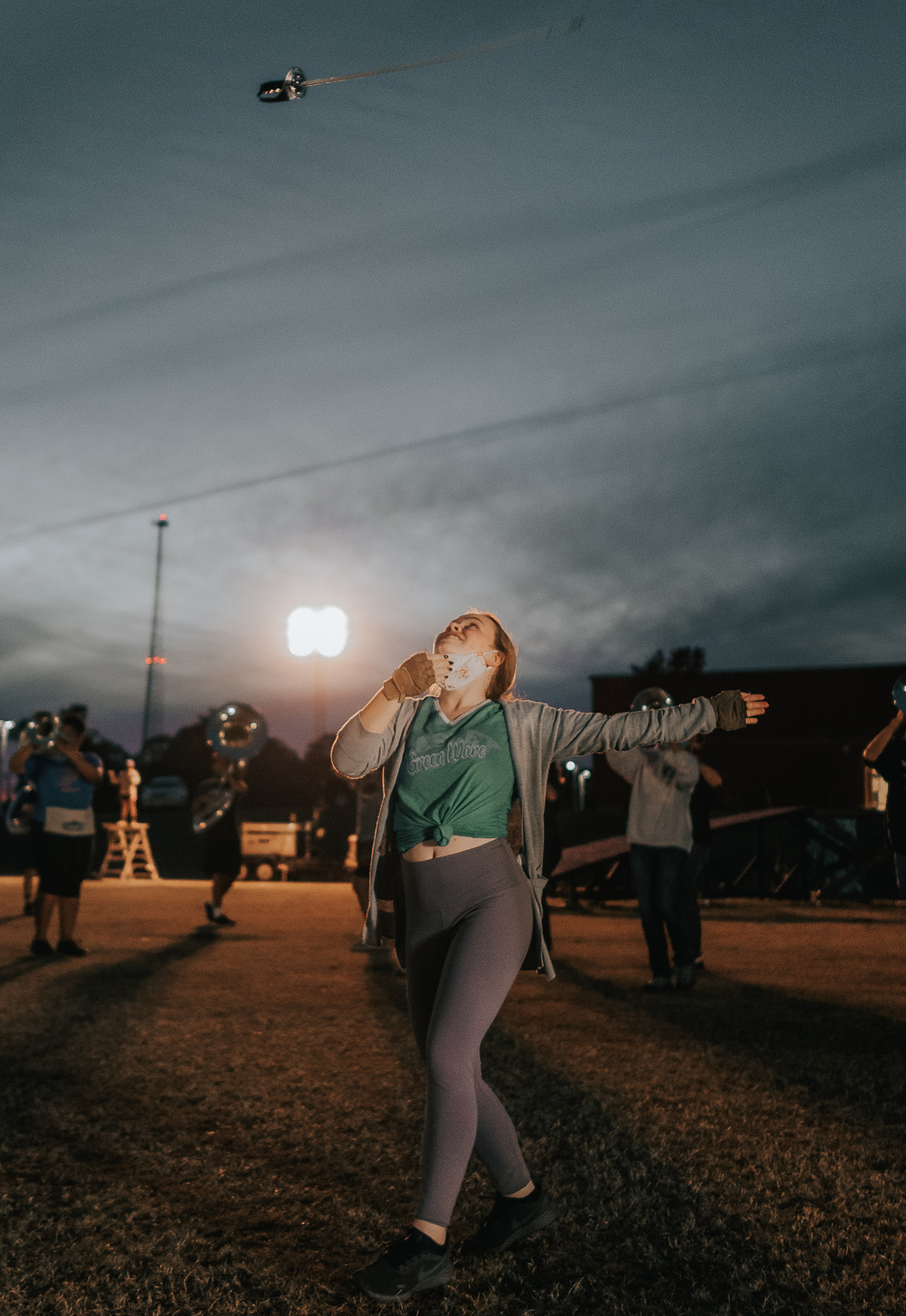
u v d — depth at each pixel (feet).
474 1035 9.48
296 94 29.86
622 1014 20.38
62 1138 13.12
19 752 27.81
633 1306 8.86
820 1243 10.04
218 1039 18.08
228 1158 12.44
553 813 25.17
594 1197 11.18
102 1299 9.00
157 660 222.48
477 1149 10.10
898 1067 16.30
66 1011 20.36
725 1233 10.27
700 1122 13.60
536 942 10.34
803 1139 12.97
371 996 22.15
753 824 46.60
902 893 20.22
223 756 35.09
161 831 110.11
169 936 32.19
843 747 150.30
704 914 40.57
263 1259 9.82
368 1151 12.67
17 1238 10.21
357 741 10.15
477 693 10.52
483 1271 9.52
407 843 10.16
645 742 10.05
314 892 49.60
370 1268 9.11
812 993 22.80
